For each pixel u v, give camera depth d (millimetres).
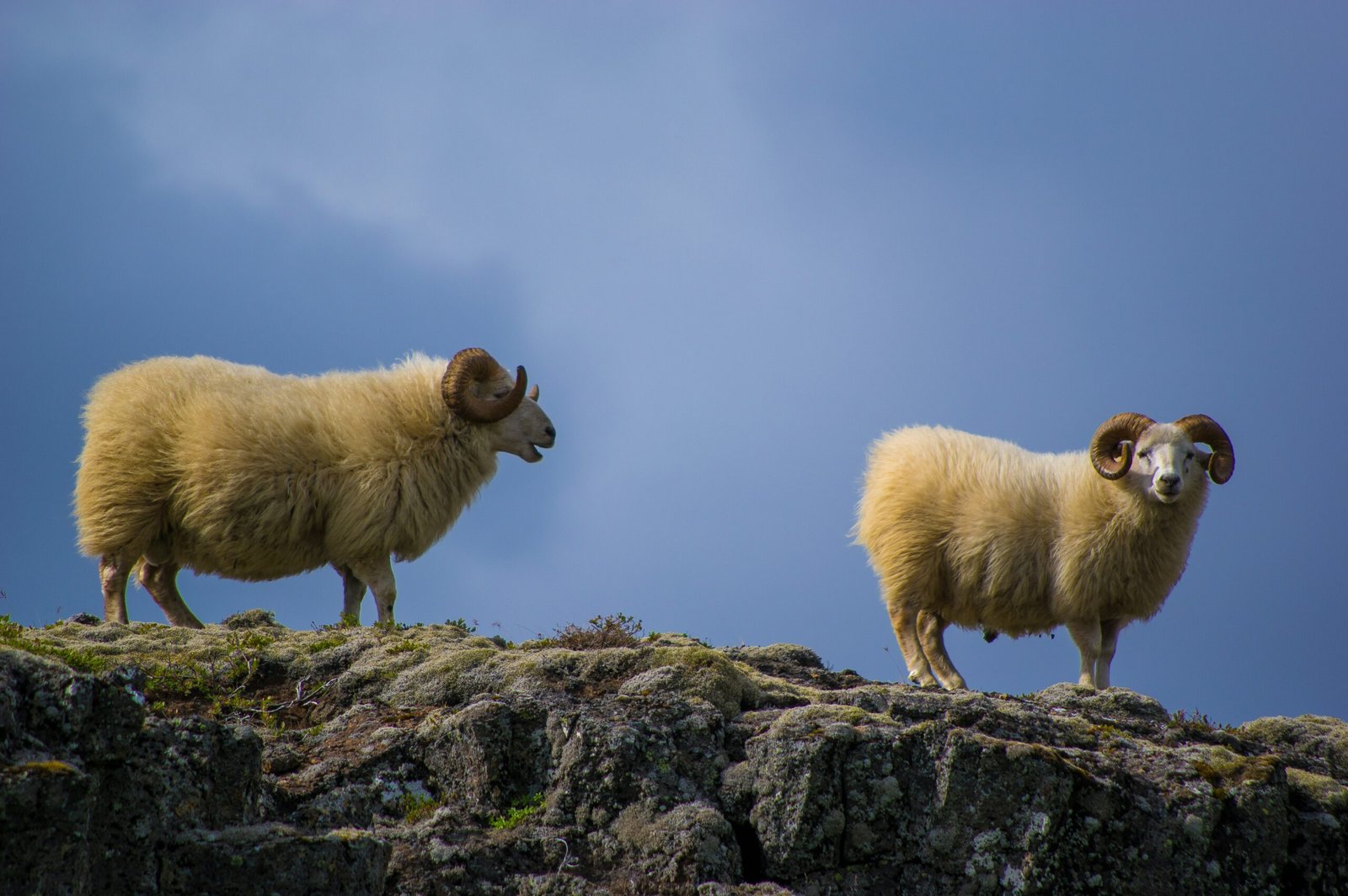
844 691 23953
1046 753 20609
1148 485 32500
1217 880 20844
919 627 35969
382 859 17250
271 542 32219
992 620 35031
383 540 33031
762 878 20125
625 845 19578
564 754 20781
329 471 32156
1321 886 21875
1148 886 20484
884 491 35625
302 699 24031
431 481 33531
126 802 15562
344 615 31109
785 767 20344
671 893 18797
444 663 24031
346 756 21266
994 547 33781
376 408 33250
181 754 16625
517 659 24016
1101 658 34156
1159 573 33344
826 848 20141
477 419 34062
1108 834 20672
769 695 23875
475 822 20203
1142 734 24672
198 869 15758
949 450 35281
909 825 20344
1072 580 33188
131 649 25047
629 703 21797
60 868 13516
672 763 20719
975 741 20547
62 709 14609
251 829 16609
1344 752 25797
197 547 32562
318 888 16109
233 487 31172
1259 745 25484
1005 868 19953
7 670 14508
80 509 32062
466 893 18656
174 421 31672
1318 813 22547
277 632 29016
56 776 13461
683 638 28734
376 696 23781
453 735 21234
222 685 24203
